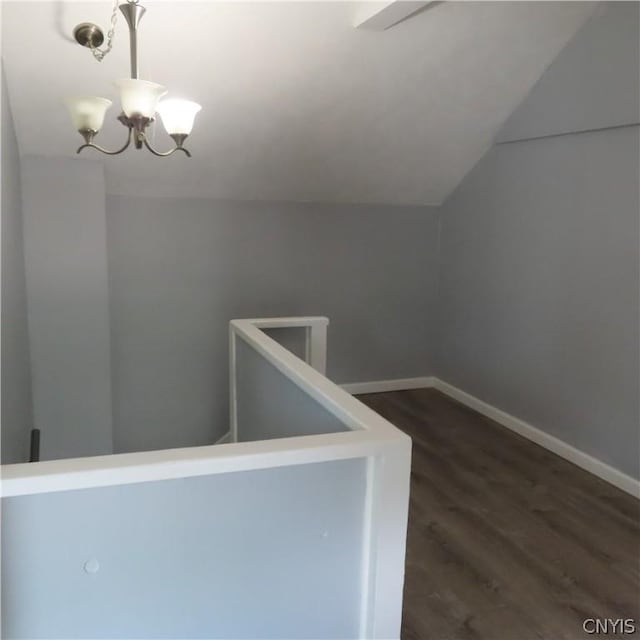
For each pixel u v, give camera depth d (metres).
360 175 3.74
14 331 2.61
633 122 2.75
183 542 1.30
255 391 2.55
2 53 2.34
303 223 3.95
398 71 2.90
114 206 3.44
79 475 1.18
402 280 4.35
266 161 3.39
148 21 2.32
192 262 3.68
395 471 1.41
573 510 2.80
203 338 3.79
